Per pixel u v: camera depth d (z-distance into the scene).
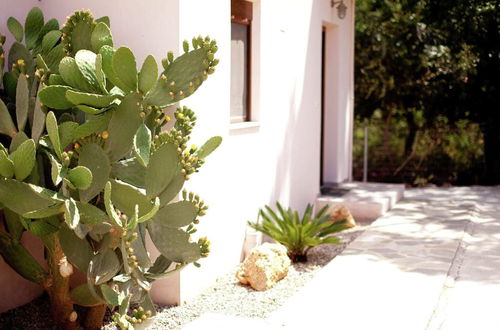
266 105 7.02
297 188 8.02
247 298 5.44
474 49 11.97
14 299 5.18
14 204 4.18
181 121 4.71
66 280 4.70
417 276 5.67
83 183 4.01
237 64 6.63
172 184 4.37
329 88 9.91
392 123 13.97
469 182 12.90
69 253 4.41
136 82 4.27
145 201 4.27
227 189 6.09
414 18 12.01
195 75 4.35
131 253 3.99
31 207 4.15
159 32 5.07
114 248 4.34
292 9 7.70
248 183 6.60
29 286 5.30
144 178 4.39
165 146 4.27
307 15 8.22
